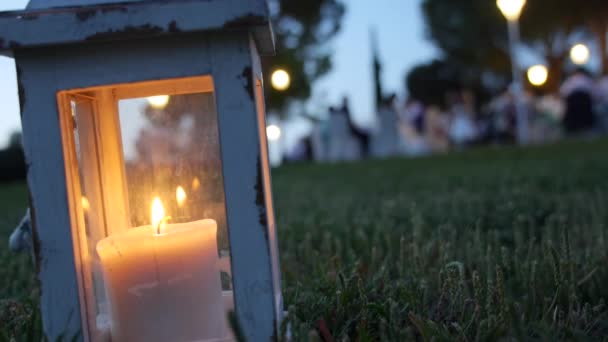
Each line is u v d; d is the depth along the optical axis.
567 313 1.74
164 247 1.31
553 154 10.61
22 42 1.20
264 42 1.36
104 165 1.45
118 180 1.46
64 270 1.28
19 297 2.23
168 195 1.46
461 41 32.75
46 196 1.27
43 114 1.26
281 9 16.94
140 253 1.31
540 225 3.32
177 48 1.24
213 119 1.42
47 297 1.29
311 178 9.63
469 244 2.42
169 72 1.24
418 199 4.98
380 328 1.49
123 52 1.24
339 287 1.92
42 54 1.25
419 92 35.72
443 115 21.59
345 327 1.57
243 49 1.23
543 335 1.42
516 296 1.81
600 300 1.68
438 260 2.26
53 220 1.28
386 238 2.78
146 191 1.46
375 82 28.20
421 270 2.06
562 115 18.81
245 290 1.27
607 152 9.71
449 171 8.53
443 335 1.47
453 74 35.19
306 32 16.97
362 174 9.55
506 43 31.05
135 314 1.32
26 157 1.26
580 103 18.31
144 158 1.45
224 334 1.36
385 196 5.65
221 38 1.23
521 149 12.82
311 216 4.04
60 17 1.19
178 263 1.32
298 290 1.92
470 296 1.83
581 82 18.50
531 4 28.39
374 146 18.72
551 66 30.08
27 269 2.75
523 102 18.77
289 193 6.90
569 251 1.93
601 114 18.66
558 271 1.85
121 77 1.25
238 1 1.17
